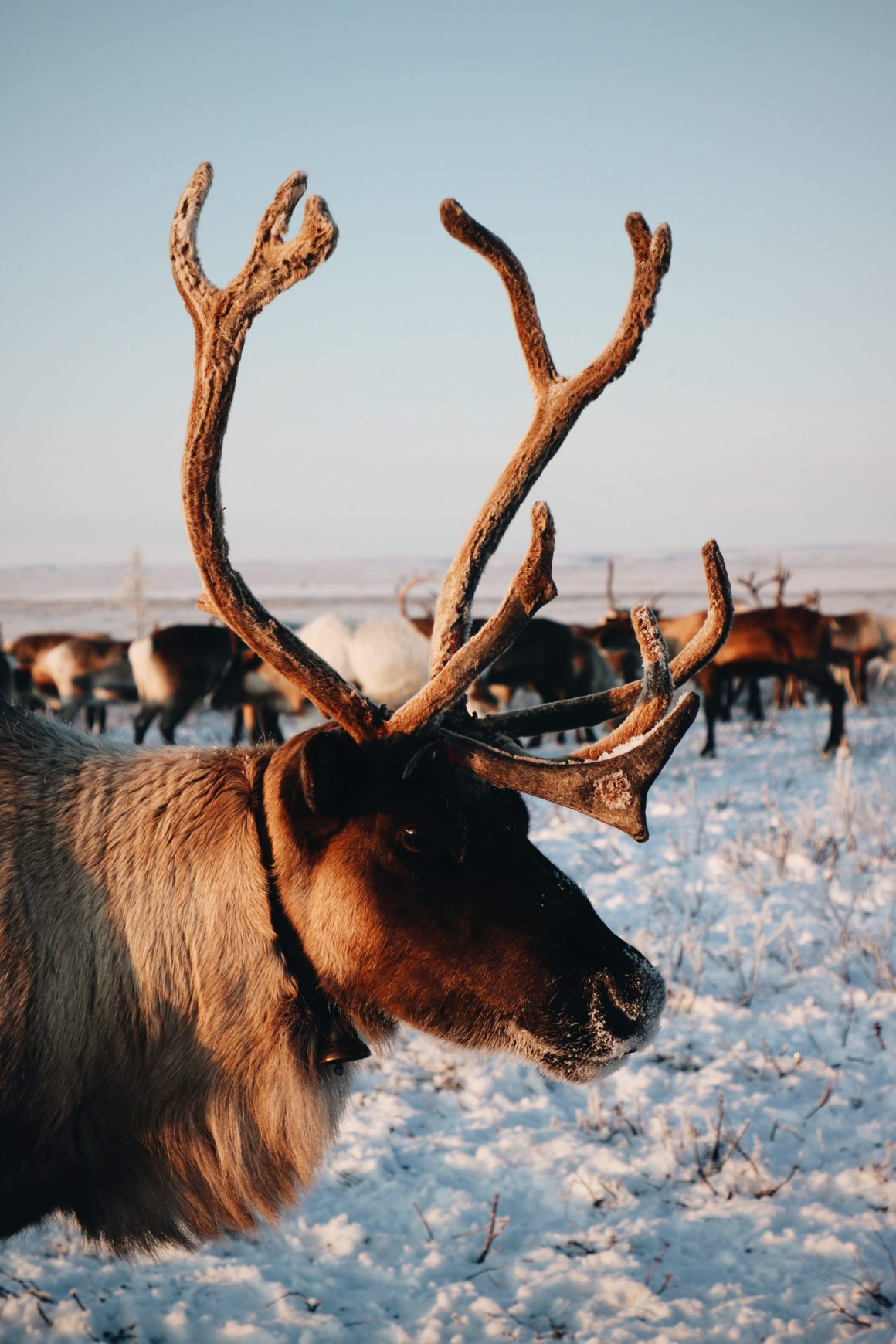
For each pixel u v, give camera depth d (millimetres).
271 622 2441
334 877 2469
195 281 2254
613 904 6648
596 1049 2412
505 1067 4617
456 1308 3102
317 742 2367
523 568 2363
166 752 2721
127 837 2502
